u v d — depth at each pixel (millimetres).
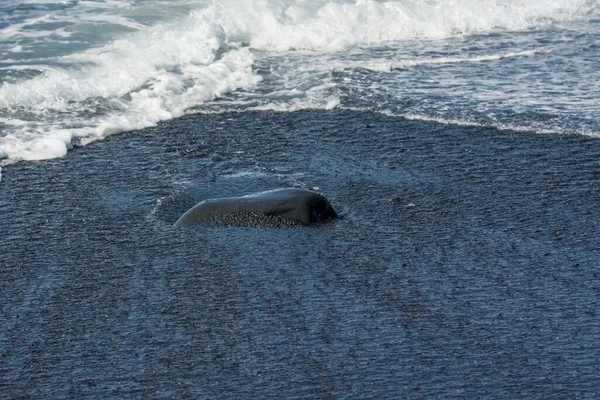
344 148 44094
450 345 28812
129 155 43656
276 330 29734
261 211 36906
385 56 57969
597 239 35625
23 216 37594
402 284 32438
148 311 30906
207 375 27469
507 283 32438
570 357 28203
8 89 48750
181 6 64875
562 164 42156
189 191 39844
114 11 64000
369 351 28547
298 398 26391
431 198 39000
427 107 48906
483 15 64812
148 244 35406
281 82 53188
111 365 28016
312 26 61312
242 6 62688
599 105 49094
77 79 50688
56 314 30703
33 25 60156
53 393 26688
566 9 68062
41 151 43500
